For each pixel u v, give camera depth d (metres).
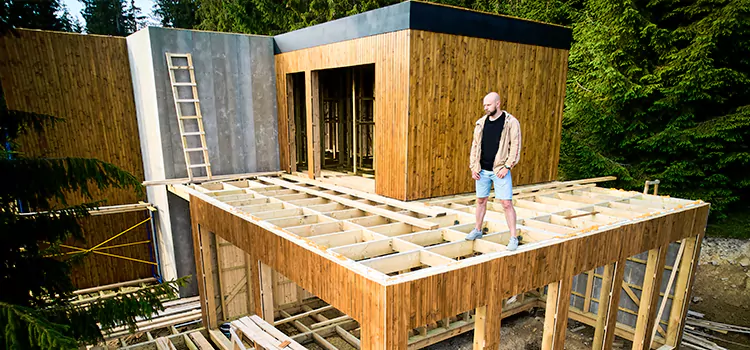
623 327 7.23
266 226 4.88
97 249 9.39
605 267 5.05
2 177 4.11
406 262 3.93
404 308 3.22
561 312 4.48
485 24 6.75
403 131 6.23
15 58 8.19
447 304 3.51
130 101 9.46
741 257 9.49
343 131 10.13
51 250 5.22
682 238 5.97
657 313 6.89
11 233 4.50
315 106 8.23
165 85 8.09
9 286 4.50
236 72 8.80
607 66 11.29
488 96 3.82
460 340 7.29
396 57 6.16
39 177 4.20
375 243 4.30
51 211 4.78
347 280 3.55
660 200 6.87
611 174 11.45
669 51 10.91
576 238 4.42
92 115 9.08
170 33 8.01
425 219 5.20
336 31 7.28
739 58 10.38
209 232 7.02
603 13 11.56
